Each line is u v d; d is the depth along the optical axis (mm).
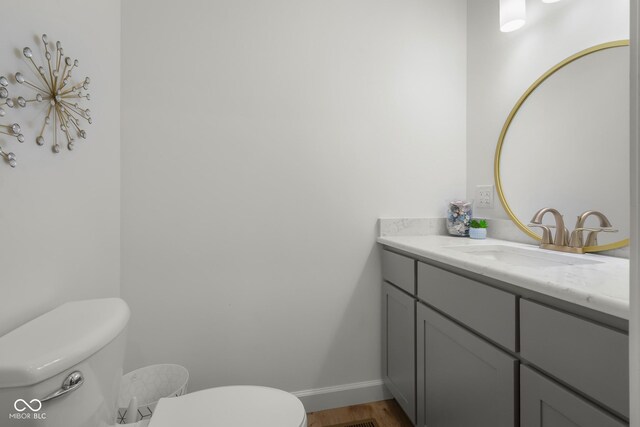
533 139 1468
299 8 1650
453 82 1869
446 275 1197
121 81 1442
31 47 865
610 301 635
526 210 1507
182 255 1528
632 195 475
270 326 1640
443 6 1851
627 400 612
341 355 1736
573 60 1291
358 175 1735
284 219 1645
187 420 923
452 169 1872
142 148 1473
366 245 1758
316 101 1672
